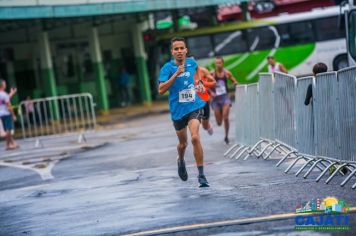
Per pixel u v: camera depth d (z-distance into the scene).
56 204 14.59
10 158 27.08
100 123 42.16
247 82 52.31
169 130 32.50
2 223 13.09
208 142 24.78
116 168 19.98
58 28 52.03
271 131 18.56
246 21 52.28
